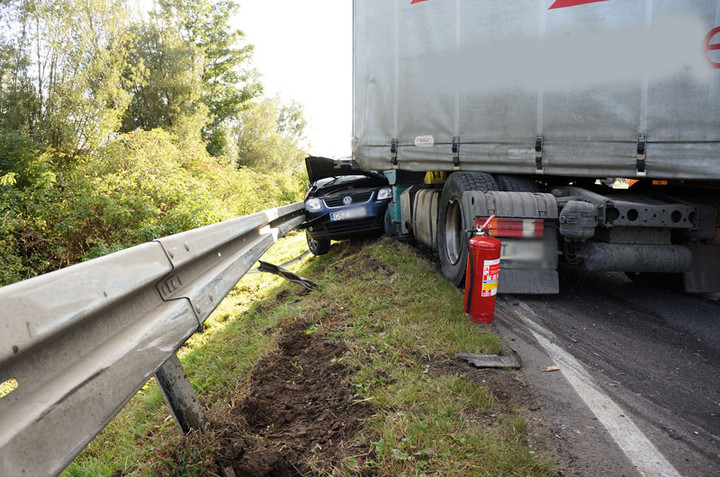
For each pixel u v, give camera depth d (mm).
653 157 4492
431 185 7359
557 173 5004
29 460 1043
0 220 9398
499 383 3100
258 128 44312
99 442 3416
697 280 5078
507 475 2184
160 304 1995
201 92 28219
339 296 5234
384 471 2205
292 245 12344
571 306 4977
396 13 5832
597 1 4641
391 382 3061
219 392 3449
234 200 16312
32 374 1190
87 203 10359
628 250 4809
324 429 2643
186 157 16781
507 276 5012
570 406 2898
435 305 4590
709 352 3816
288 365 3605
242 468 2252
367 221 9016
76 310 1340
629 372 3436
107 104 14914
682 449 2490
